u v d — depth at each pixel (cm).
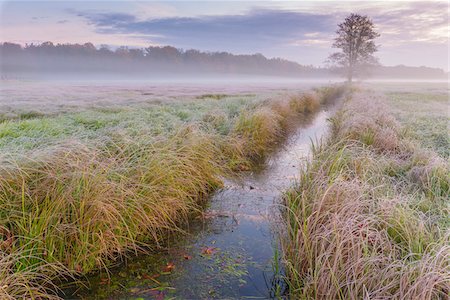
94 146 505
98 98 2127
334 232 323
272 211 527
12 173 387
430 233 354
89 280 347
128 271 366
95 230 366
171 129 792
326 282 291
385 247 321
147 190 449
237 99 1838
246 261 390
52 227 350
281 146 996
